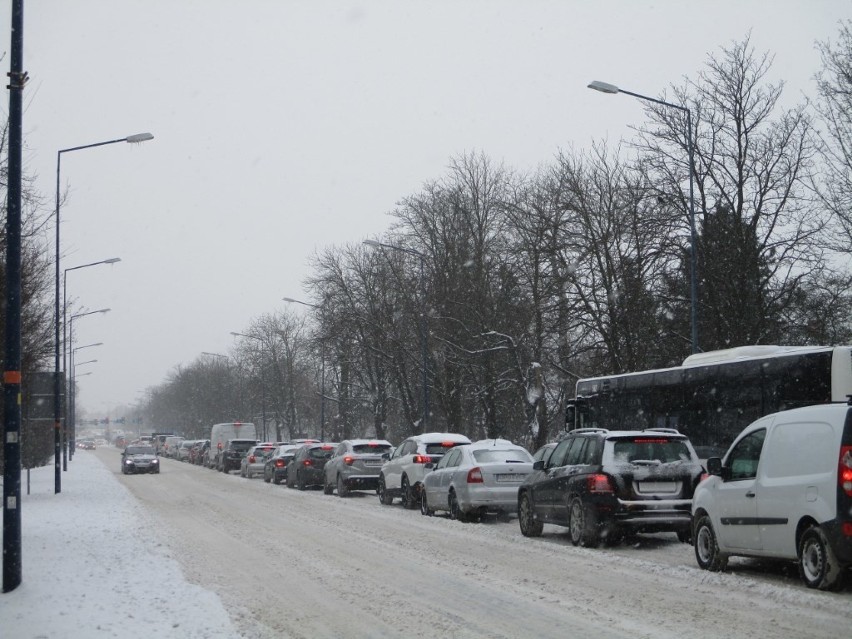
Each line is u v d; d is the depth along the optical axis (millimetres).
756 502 10906
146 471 50156
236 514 22547
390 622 9016
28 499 27844
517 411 44719
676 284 34219
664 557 13641
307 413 78688
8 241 11617
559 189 37219
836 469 9734
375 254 49375
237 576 12227
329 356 53625
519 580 11398
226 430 58000
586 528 14336
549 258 36812
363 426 67125
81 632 8641
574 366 39875
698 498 12203
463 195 44969
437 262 45094
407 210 46469
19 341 11508
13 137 11727
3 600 10422
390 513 22609
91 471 51781
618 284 35219
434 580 11547
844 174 25453
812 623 8438
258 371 84688
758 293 31156
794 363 15781
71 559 13891
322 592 10844
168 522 20438
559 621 8828
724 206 31953
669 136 32094
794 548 10297
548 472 16125
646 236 33281
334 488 31188
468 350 42156
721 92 31703
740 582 10766
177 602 10109
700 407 18812
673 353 35062
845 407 9969
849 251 26906
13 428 11344
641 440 14586
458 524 19328
